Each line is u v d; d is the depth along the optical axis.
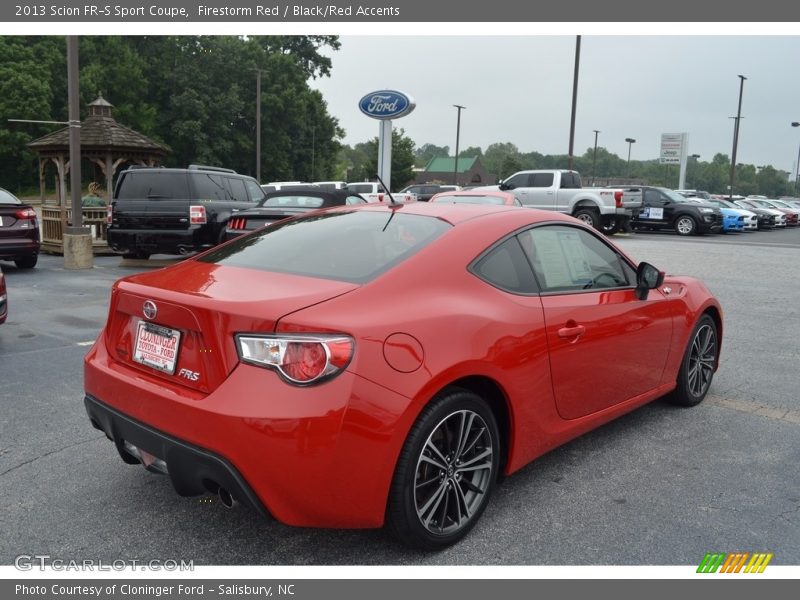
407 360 2.74
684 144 67.38
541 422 3.45
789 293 10.90
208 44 59.31
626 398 4.18
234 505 3.44
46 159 18.12
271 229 3.86
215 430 2.58
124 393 2.96
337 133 69.50
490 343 3.07
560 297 3.60
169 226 12.16
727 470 3.93
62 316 8.02
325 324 2.61
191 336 2.80
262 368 2.59
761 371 6.15
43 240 15.73
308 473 2.54
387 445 2.67
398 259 3.09
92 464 3.90
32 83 52.25
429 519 2.93
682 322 4.66
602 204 22.52
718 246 20.28
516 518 3.34
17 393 5.12
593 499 3.54
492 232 3.45
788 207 39.25
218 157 58.84
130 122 54.38
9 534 3.13
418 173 112.69
